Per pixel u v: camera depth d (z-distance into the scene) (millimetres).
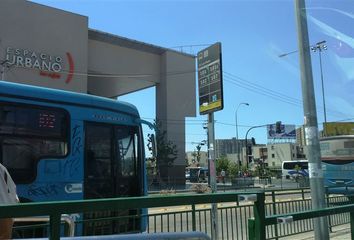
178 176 57875
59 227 3352
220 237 9734
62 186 8367
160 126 56438
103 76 52844
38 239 3594
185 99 58969
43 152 8203
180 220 7430
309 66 9477
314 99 9406
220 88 10859
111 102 9617
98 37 52031
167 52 57625
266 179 63906
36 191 7977
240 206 9164
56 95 8609
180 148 58344
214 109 11070
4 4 43656
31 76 44875
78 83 48031
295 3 9703
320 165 9172
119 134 9664
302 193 12633
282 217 5289
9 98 7922
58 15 47156
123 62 54562
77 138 8758
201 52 11852
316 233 8516
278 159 126625
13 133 7852
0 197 4137
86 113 9039
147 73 56969
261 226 4957
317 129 9312
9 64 43375
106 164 9250
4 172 4281
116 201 3656
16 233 6078
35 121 8203
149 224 7902
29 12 45188
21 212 3184
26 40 44812
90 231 6969
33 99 8242
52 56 46344
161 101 57906
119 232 7199
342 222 12094
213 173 10969
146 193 10117
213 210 8570
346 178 23641
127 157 9805
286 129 111500
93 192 8891
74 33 48094
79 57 48250
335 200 12648
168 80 57625
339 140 24188
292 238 10266
